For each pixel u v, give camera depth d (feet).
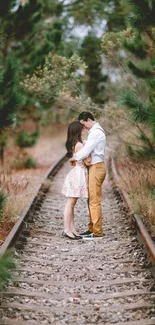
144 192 30.76
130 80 39.24
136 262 20.97
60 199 35.91
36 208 31.17
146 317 16.05
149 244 20.52
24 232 25.20
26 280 19.02
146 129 37.29
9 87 22.84
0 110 22.29
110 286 18.75
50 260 21.76
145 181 32.55
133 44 30.81
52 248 23.61
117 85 41.11
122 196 32.86
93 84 47.88
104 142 25.57
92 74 47.88
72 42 51.80
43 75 41.52
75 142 25.48
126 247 23.21
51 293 18.19
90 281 19.31
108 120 39.14
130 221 26.86
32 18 35.58
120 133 38.83
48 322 15.81
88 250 23.24
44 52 46.26
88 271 20.38
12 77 22.76
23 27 35.37
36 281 19.02
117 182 37.24
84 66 39.83
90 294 18.04
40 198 34.58
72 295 17.93
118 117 37.19
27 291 18.11
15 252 21.83
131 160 37.76
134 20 25.49
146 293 17.75
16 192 32.12
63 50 50.44
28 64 45.73
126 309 16.61
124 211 30.17
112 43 36.76
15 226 24.13
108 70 44.42
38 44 47.47
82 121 25.76
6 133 46.78
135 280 18.98
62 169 53.93
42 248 23.50
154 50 30.50
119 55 37.70
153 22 25.40
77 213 31.78
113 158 44.88
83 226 28.37
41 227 27.35
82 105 39.96
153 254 19.35
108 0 53.01
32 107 49.39
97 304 17.20
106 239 24.93
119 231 26.18
